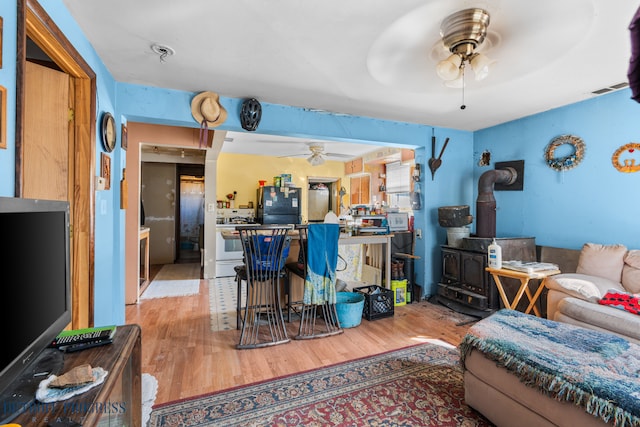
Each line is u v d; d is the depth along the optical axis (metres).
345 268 3.87
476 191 4.22
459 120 3.72
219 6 1.64
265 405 1.79
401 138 3.82
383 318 3.28
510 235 3.75
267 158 6.73
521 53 2.10
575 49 2.04
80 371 0.88
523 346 1.54
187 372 2.15
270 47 2.07
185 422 1.64
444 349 2.53
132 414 1.33
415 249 4.16
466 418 1.69
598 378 1.25
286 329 2.96
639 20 0.73
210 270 5.07
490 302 3.20
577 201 3.11
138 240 3.81
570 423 1.25
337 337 2.78
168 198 6.83
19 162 1.18
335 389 1.95
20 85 1.19
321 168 7.18
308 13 1.70
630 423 1.07
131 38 1.96
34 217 0.91
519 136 3.64
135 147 3.85
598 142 2.94
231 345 2.59
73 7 1.65
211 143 4.17
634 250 2.59
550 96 2.91
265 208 5.93
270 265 2.79
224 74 2.48
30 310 0.87
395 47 2.06
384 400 1.84
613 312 2.12
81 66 1.85
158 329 2.93
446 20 1.75
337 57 2.20
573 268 3.02
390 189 5.93
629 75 0.75
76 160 1.97
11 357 0.77
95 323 2.11
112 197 2.53
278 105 3.21
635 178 2.71
